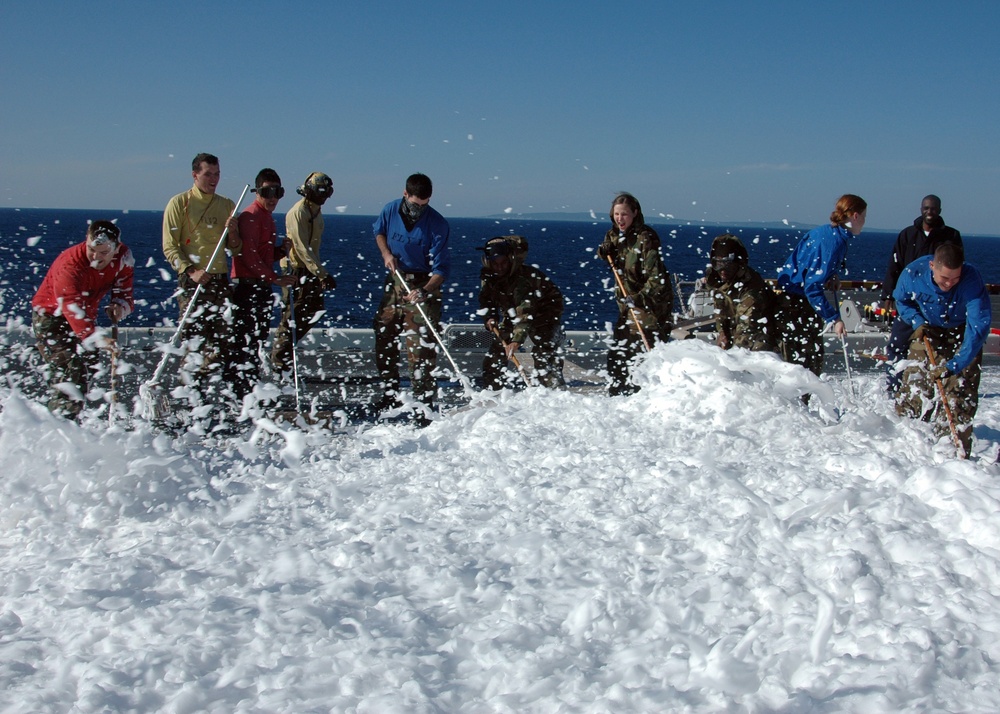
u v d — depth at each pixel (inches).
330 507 144.8
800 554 118.7
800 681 89.5
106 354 257.3
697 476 150.9
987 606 101.8
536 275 274.5
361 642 96.3
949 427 212.7
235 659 93.8
